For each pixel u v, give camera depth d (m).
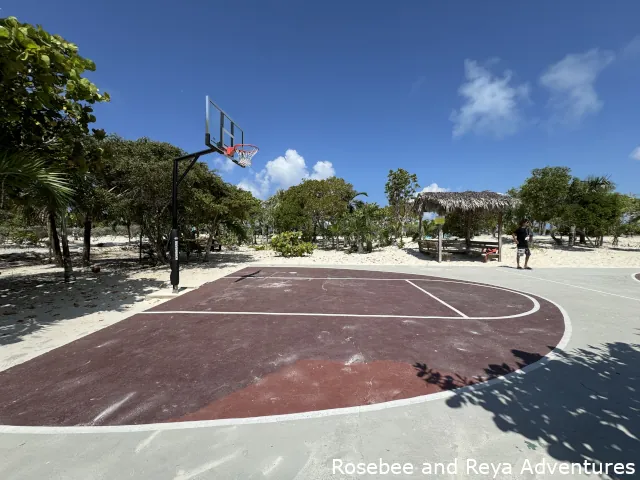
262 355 4.16
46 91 5.50
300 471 2.12
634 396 3.12
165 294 7.73
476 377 3.53
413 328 5.34
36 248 22.78
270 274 11.61
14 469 2.14
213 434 2.53
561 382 3.41
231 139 10.28
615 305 6.96
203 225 17.25
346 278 10.70
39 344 4.55
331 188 25.67
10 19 4.67
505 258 17.03
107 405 2.96
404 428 2.60
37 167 5.80
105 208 11.91
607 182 20.27
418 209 18.42
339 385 3.35
